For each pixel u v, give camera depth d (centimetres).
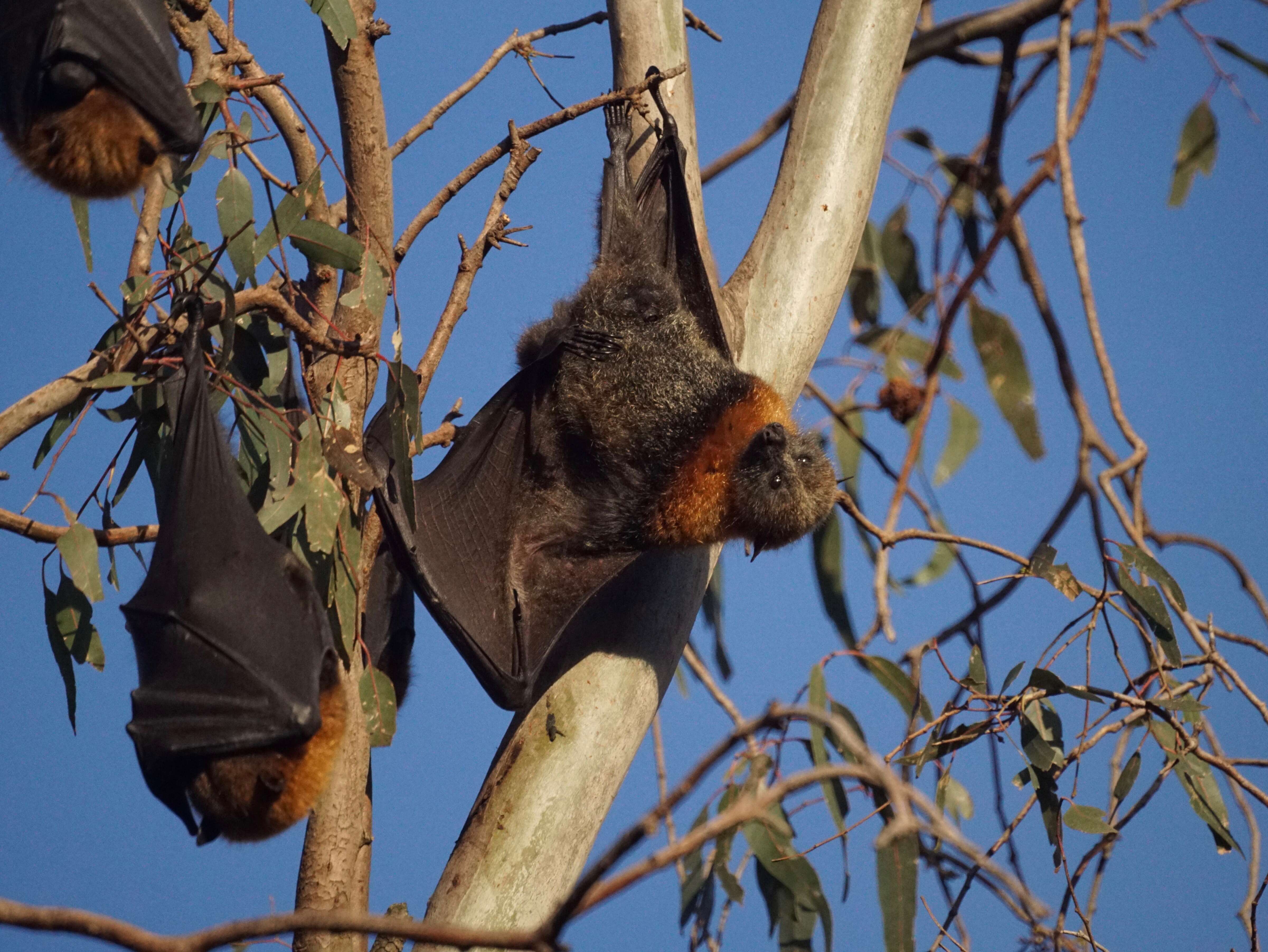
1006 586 1422
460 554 1119
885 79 1282
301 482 888
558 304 1279
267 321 991
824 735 1188
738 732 532
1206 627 1177
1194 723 1053
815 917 1248
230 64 952
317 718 805
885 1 1281
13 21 834
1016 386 1772
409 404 910
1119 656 1123
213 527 885
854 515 1311
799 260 1268
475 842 998
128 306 912
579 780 1025
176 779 810
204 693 821
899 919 1080
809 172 1279
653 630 1111
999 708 1081
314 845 893
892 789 534
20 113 816
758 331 1263
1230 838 1071
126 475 974
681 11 1278
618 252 1252
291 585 873
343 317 975
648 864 547
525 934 542
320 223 884
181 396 914
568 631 1130
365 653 946
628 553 1170
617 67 1274
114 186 836
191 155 873
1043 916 564
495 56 1143
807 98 1286
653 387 1210
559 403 1229
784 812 1194
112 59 825
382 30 997
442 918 962
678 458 1178
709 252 1295
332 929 532
